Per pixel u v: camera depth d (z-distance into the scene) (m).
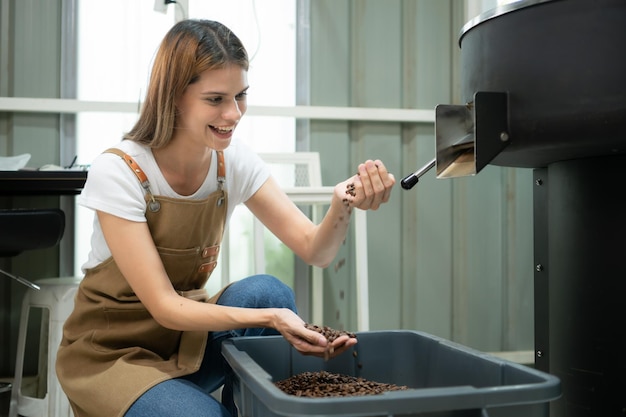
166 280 1.31
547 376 1.04
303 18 2.73
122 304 1.40
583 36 1.18
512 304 2.90
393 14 2.80
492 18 1.29
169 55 1.31
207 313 1.26
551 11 1.21
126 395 1.25
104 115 2.58
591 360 1.39
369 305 2.78
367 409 0.92
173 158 1.38
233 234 2.70
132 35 2.59
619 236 1.35
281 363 1.42
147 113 1.38
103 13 2.57
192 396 1.23
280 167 2.65
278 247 2.73
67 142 2.55
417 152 2.83
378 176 1.28
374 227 2.79
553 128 1.22
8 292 2.50
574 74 1.19
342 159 2.76
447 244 2.86
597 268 1.38
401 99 2.83
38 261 2.54
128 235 1.31
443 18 2.85
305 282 2.74
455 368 1.29
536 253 1.80
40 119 2.52
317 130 2.74
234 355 1.23
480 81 1.33
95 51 2.56
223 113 1.31
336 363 1.45
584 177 1.41
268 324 1.27
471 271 2.87
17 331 2.50
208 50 1.27
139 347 1.40
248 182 1.53
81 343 1.39
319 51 2.75
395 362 1.45
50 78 2.53
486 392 0.96
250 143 2.70
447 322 2.86
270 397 0.95
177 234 1.40
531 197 2.89
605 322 1.37
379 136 2.79
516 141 1.27
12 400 2.11
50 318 2.07
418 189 2.82
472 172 1.34
